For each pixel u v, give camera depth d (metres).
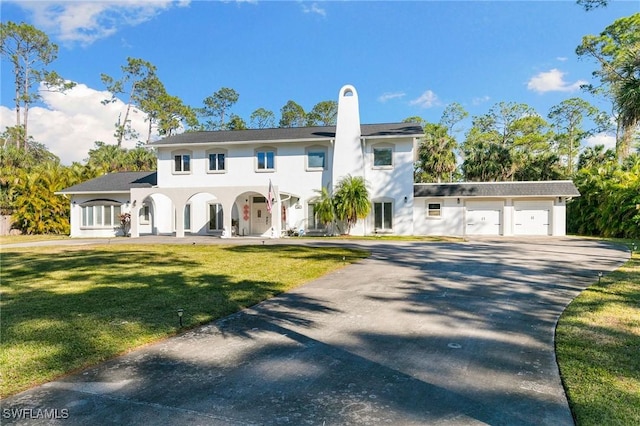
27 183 28.39
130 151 43.47
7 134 45.78
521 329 5.26
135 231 22.08
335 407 3.19
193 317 5.91
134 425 2.92
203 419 3.00
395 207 23.31
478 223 24.19
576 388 3.44
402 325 5.52
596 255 12.73
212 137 26.06
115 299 7.04
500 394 3.39
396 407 3.18
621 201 20.75
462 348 4.57
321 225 23.73
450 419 2.98
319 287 8.16
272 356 4.37
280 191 23.06
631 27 28.61
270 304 6.78
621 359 4.09
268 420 2.99
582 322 5.43
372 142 23.58
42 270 10.41
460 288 7.94
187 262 11.72
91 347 4.60
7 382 3.66
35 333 5.09
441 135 36.31
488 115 46.72
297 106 55.81
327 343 4.80
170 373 3.91
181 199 21.44
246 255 13.26
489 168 34.59
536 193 23.22
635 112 14.73
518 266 10.60
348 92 23.36
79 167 32.19
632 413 2.98
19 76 46.31
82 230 25.27
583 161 32.50
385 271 9.98
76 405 3.24
